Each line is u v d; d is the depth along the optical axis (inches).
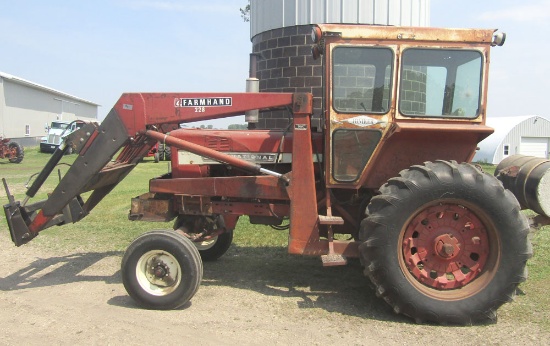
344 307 169.6
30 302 174.9
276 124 361.7
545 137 1346.0
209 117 182.4
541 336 144.9
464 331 149.9
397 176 171.6
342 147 171.8
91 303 173.8
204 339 143.4
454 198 153.2
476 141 170.9
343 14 362.3
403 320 158.9
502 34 164.7
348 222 191.3
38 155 1085.8
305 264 222.4
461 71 166.6
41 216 190.2
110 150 185.6
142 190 476.1
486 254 158.9
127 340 142.5
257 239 264.7
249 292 184.9
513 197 154.3
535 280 191.9
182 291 163.9
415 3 383.9
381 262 154.3
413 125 162.9
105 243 261.4
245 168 181.0
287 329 150.7
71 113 1931.6
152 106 183.9
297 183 173.5
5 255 238.8
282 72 379.2
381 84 168.1
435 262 160.7
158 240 165.3
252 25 417.1
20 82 1402.6
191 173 199.5
